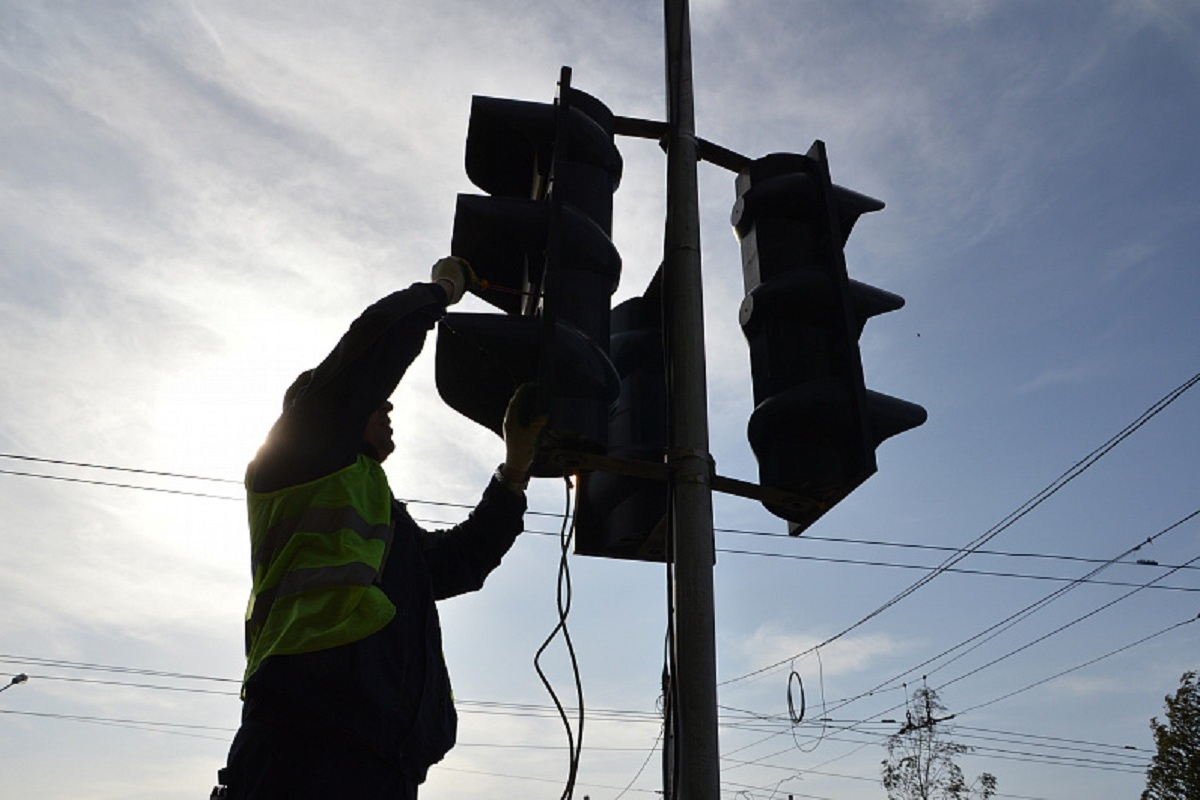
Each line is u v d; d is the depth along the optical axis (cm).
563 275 349
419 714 233
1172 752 3002
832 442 364
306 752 216
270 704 219
